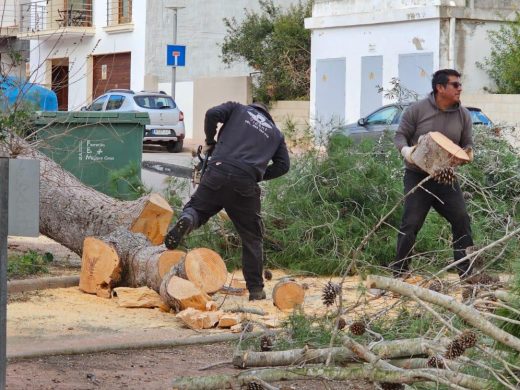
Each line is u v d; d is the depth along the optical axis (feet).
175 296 35.50
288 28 154.10
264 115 38.40
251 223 38.17
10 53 47.09
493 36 127.65
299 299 36.45
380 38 134.21
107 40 183.21
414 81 129.70
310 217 46.55
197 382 22.94
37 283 39.81
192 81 165.27
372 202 47.34
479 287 24.48
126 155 58.03
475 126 53.21
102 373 27.53
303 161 48.52
